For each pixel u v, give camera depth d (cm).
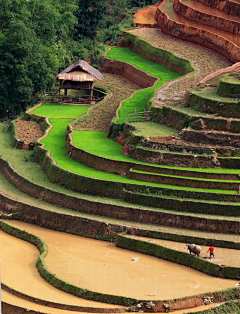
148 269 5472
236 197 6222
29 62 9962
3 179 7619
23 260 5788
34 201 6906
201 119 7319
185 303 4819
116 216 6350
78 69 9850
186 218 6059
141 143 7219
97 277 5334
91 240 6194
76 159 7550
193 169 6775
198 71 9506
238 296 4925
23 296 5038
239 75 8175
